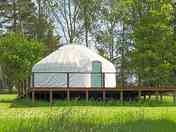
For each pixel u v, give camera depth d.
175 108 30.98
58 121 13.98
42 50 45.50
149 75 46.41
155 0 47.97
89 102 34.69
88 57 39.06
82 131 12.87
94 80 38.28
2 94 67.75
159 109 29.27
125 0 50.09
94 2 60.22
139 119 16.98
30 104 34.31
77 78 37.78
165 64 45.25
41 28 64.62
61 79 37.81
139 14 50.12
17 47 43.19
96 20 61.06
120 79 51.69
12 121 16.70
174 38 46.84
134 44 46.62
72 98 37.44
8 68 43.72
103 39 61.41
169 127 15.37
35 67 39.19
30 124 14.12
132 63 46.97
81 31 61.91
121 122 15.86
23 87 49.88
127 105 34.41
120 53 58.69
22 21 66.69
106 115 20.53
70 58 38.91
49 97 37.91
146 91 37.69
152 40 45.69
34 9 66.00
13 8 67.19
